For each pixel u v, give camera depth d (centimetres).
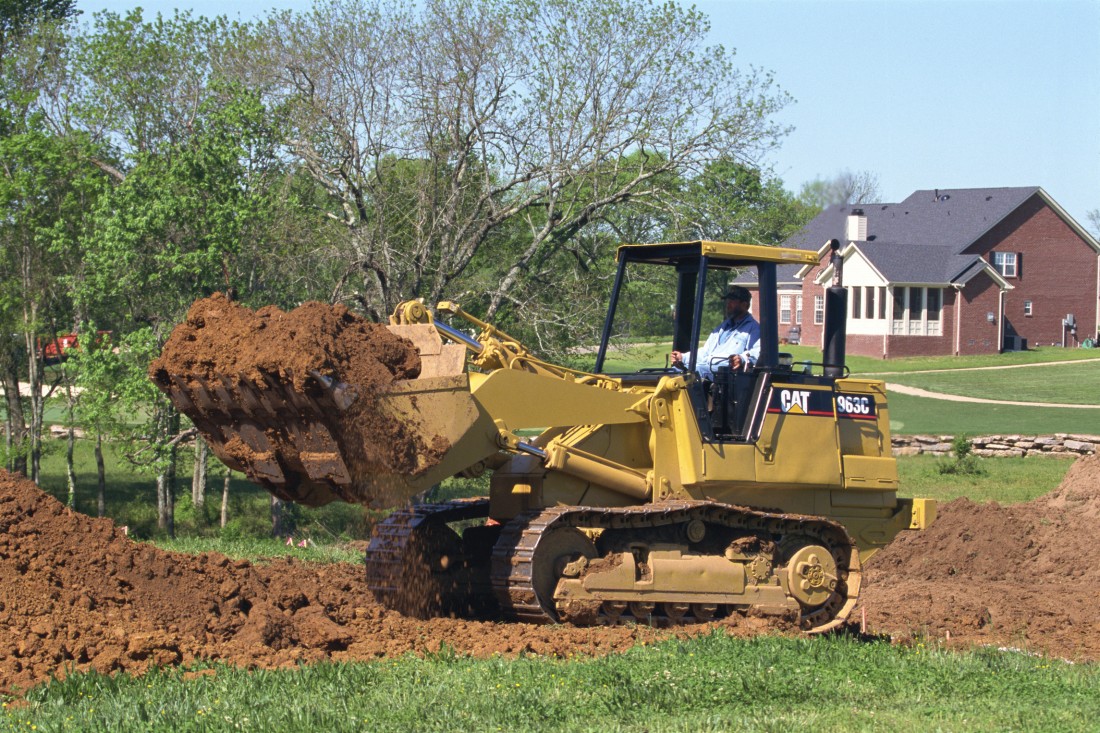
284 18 3959
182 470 4662
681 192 4038
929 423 6156
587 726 1073
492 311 3962
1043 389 7419
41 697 1138
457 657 1334
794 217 4391
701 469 1683
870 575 2708
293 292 3869
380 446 1416
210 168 3616
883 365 8562
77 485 5494
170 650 1303
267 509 4859
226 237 3566
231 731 1021
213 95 3903
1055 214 9744
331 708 1087
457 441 1496
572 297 4044
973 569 2748
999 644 1845
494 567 1591
